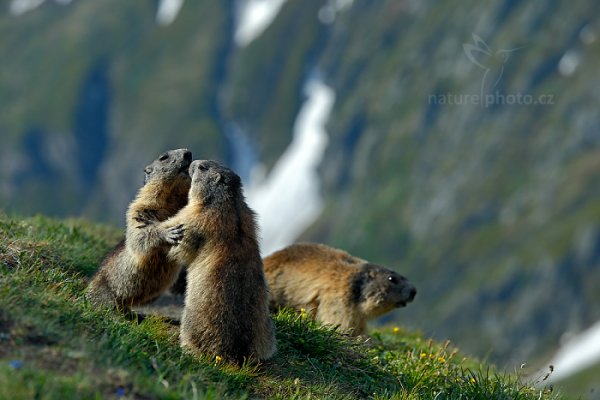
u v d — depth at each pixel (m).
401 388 10.48
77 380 7.37
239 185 10.82
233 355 9.98
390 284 13.95
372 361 11.28
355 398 10.14
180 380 8.66
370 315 14.05
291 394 9.68
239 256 10.29
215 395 8.26
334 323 13.79
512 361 14.19
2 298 8.61
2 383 6.95
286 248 14.56
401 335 15.21
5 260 10.80
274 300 14.12
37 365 7.64
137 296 11.02
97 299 10.92
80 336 8.65
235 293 10.10
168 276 11.06
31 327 8.30
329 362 10.97
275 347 10.64
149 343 9.51
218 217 10.42
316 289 13.91
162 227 10.65
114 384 7.61
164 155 11.40
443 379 11.01
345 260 14.39
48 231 13.94
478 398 10.50
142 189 11.44
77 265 12.45
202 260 10.34
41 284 9.84
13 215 14.91
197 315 10.08
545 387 11.08
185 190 11.40
